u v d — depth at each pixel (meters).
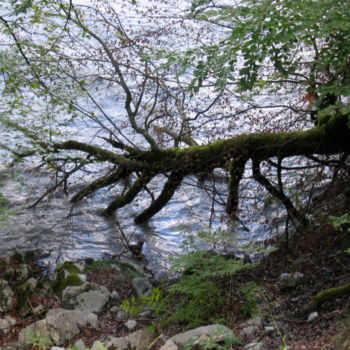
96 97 11.80
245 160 7.42
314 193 7.95
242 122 10.30
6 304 5.82
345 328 4.16
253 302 5.37
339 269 5.87
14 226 8.41
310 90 6.80
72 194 9.50
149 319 5.60
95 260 7.58
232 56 5.02
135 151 8.15
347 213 6.12
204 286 5.50
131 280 6.54
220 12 4.90
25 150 6.70
